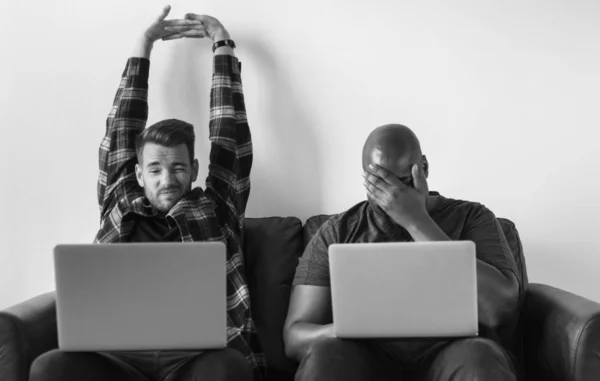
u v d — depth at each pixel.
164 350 1.51
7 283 2.24
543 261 2.23
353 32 2.26
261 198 2.27
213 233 1.96
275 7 2.27
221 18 2.28
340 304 1.49
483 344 1.45
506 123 2.24
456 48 2.25
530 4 2.25
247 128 2.18
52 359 1.49
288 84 2.27
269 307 1.99
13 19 2.26
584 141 2.23
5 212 2.25
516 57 2.25
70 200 2.25
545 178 2.23
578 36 2.24
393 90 2.25
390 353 1.61
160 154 1.94
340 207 2.25
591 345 1.50
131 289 1.48
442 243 1.46
